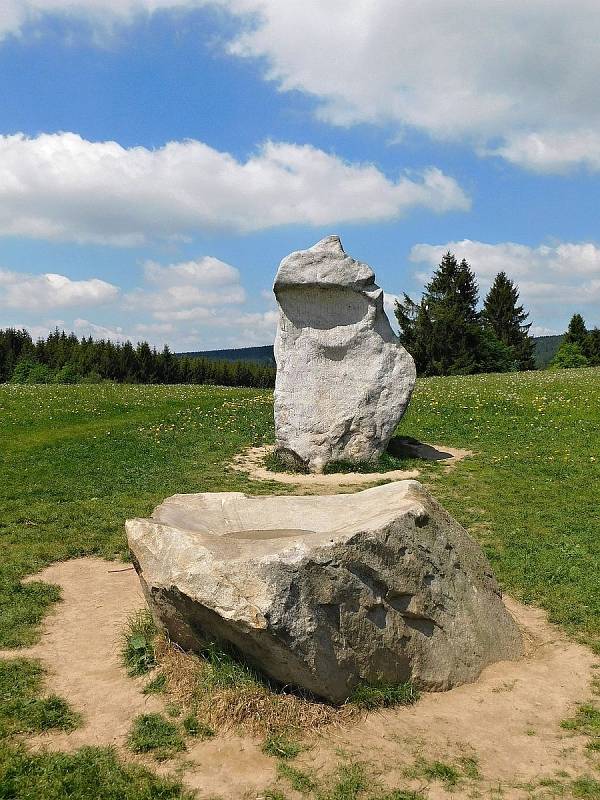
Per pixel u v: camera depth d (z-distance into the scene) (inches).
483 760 186.9
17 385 1301.7
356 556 215.2
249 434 754.8
